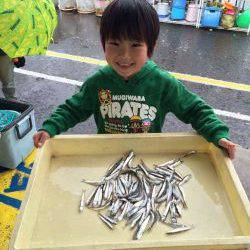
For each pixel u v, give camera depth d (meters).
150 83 1.76
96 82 1.80
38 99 4.27
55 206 1.35
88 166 1.56
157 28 1.51
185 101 1.77
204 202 1.38
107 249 1.04
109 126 1.89
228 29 6.71
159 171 1.54
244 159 2.56
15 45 2.06
